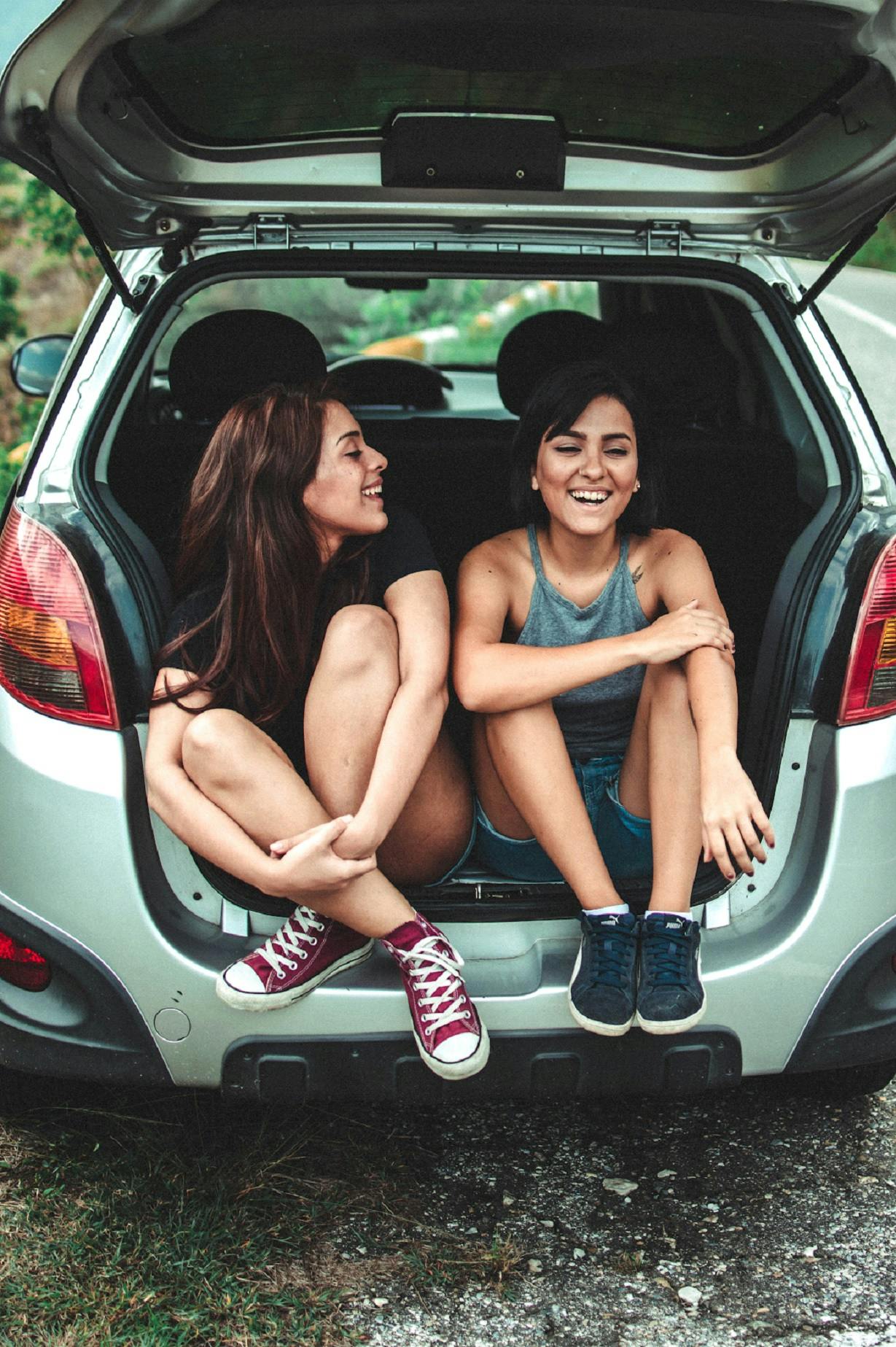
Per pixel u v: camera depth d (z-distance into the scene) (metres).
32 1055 1.88
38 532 1.83
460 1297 1.83
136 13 1.56
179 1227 1.92
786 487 2.35
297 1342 1.73
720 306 2.76
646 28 1.66
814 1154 2.19
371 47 1.72
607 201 2.12
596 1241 1.96
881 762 1.85
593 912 1.84
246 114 1.93
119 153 1.91
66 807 1.79
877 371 10.16
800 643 1.89
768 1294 1.85
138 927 1.79
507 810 1.98
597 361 1.94
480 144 1.99
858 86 1.79
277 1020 1.80
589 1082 1.86
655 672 1.92
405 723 1.80
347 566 1.92
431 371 3.58
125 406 2.08
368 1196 2.05
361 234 2.18
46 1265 1.86
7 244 9.75
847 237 2.21
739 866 1.85
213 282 2.14
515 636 2.10
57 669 1.80
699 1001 1.79
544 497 1.96
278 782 1.76
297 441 1.84
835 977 1.86
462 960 1.82
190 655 1.83
